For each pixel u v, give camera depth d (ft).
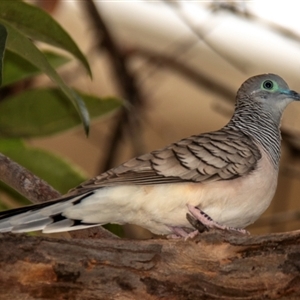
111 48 44.52
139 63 53.31
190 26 42.06
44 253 22.86
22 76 31.73
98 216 26.86
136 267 23.29
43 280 22.80
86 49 52.80
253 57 49.47
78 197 26.08
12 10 28.14
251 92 34.24
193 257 23.43
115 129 45.73
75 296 22.99
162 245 23.65
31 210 24.50
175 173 27.22
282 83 34.30
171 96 53.83
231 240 23.47
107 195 26.45
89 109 31.65
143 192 26.78
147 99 49.98
